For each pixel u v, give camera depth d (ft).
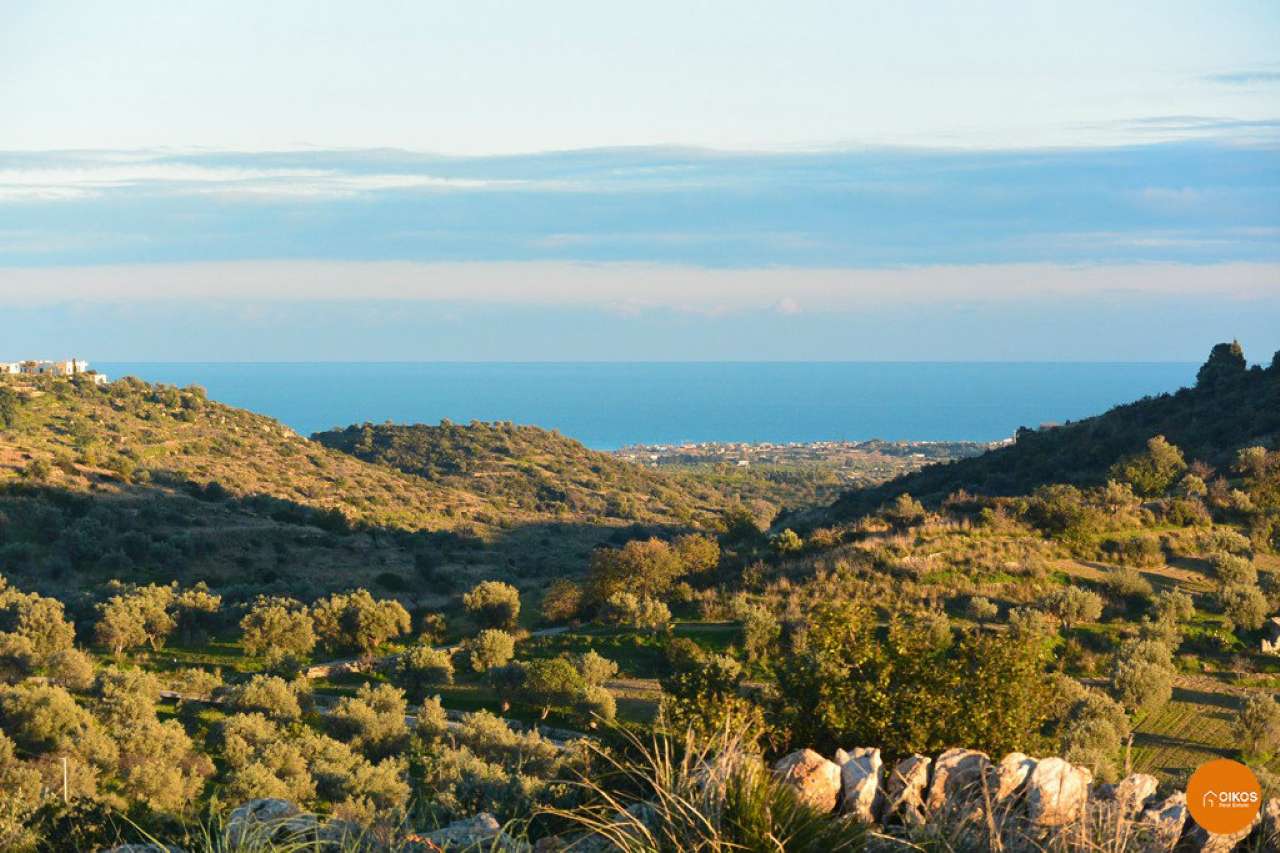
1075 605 135.33
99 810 31.22
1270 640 127.95
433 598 263.29
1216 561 148.66
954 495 231.50
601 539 410.11
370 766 99.14
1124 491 181.98
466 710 142.00
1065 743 73.05
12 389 451.94
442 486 541.34
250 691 134.10
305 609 186.19
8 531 265.34
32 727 105.29
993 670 31.27
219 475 408.67
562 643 161.99
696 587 183.83
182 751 108.27
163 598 193.67
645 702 131.23
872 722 28.86
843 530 192.54
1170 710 112.16
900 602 144.05
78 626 183.52
